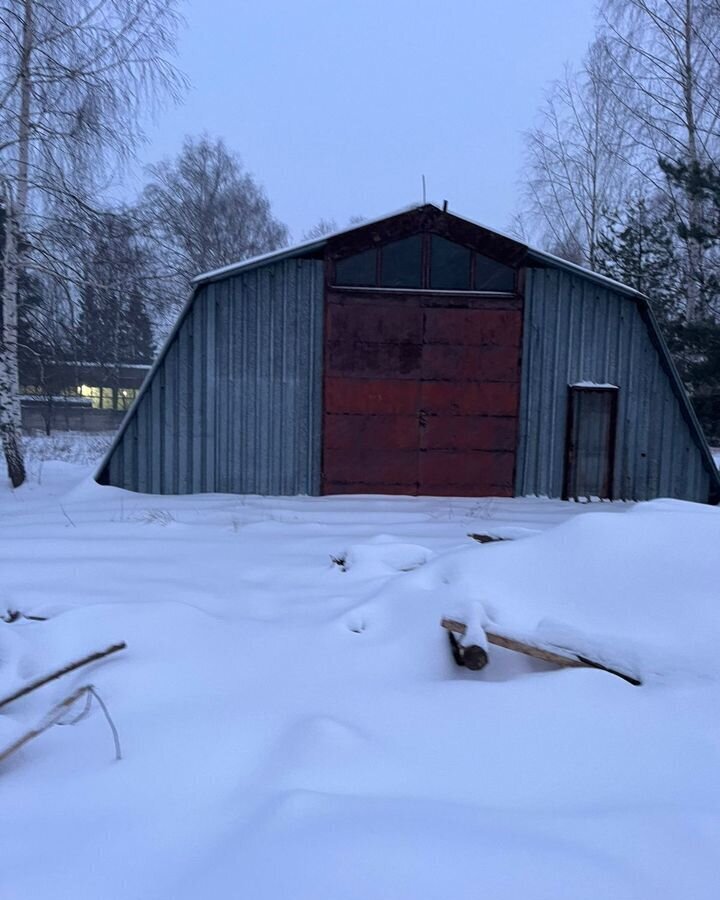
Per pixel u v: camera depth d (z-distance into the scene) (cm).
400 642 434
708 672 366
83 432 2916
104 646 391
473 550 501
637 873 224
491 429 1137
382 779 289
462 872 217
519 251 1125
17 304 1327
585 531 478
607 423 1161
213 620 471
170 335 1085
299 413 1116
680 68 1875
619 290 1145
